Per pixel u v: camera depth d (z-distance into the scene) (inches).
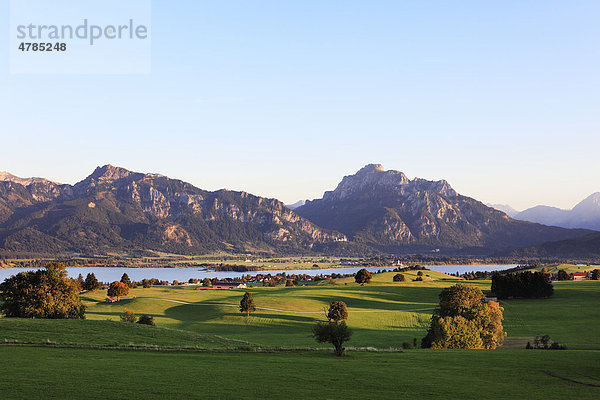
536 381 1617.9
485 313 3484.3
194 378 1549.0
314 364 1876.2
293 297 7229.3
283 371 1710.1
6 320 2674.7
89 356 1902.1
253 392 1401.3
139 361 1824.6
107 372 1592.0
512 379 1646.2
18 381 1427.2
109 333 2490.2
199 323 5349.4
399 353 2277.3
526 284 7209.6
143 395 1328.7
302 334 4534.9
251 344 2608.3
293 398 1353.3
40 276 3811.5
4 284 3752.5
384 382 1572.3
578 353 2258.9
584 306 6269.7
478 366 1883.6
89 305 6924.2
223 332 4788.4
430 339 3117.6
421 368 1829.5
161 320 5654.5
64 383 1421.0
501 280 7372.1
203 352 2159.2
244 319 5521.7
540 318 5398.6
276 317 5654.5
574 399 1387.8
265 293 7844.5
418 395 1416.1
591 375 1720.0
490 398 1395.2
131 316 4648.1
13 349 2007.9
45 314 3705.7
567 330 4566.9
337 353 2193.7
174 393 1359.5
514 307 6348.4
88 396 1299.2
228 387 1448.1
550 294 7224.4
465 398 1392.7
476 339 3080.7
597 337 4141.2
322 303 6796.3
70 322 2711.6
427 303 7027.6
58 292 3796.8
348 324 5137.8
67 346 2137.1
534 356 2143.2
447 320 3038.9
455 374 1718.8
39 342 2178.9
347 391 1444.4
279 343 3656.5
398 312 5974.4
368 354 2226.9
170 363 1800.0
